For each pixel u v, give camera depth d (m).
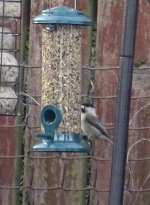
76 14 8.81
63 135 9.02
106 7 10.39
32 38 10.54
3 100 10.55
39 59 10.52
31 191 10.65
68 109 9.26
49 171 10.59
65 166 10.56
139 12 10.41
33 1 10.48
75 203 10.59
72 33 9.31
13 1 10.53
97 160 10.49
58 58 9.30
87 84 10.45
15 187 10.69
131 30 7.47
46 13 8.80
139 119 10.42
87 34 10.48
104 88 10.41
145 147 10.47
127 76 7.50
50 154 10.58
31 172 10.63
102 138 10.04
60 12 8.77
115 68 10.38
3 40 10.55
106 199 10.51
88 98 10.39
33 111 10.55
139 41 10.40
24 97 10.62
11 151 10.67
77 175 10.57
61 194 10.62
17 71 10.53
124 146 7.52
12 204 10.72
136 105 10.39
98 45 10.44
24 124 10.62
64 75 9.30
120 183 7.53
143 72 10.39
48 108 9.00
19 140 10.67
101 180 10.52
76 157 10.55
